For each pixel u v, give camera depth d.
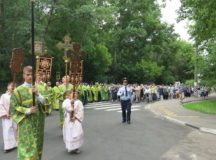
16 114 4.90
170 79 61.75
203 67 28.09
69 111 7.32
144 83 53.38
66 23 30.83
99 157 6.97
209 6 14.81
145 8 48.97
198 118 14.30
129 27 46.50
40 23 29.16
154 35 50.66
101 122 12.90
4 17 27.17
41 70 9.84
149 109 19.78
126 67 49.12
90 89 24.44
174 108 20.27
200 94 40.59
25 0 26.77
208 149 7.90
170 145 8.34
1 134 9.84
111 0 42.19
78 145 7.30
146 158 6.91
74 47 7.50
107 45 48.75
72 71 7.59
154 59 58.56
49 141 8.74
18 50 5.32
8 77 29.52
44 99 5.03
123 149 7.79
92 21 29.94
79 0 29.98
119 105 22.42
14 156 7.07
